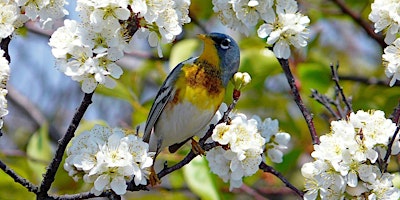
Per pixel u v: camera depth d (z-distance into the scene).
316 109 13.53
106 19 7.43
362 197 8.38
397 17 8.59
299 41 9.04
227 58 10.20
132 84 16.78
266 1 8.95
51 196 8.33
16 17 8.10
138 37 7.87
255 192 14.30
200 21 16.39
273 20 9.02
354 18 14.77
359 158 8.02
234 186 9.48
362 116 8.23
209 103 9.95
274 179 14.66
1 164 8.21
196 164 11.80
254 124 8.54
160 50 8.00
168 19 7.84
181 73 10.01
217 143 8.70
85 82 7.51
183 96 9.89
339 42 18.59
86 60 7.39
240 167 8.59
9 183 12.93
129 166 7.78
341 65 17.97
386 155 8.30
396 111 9.11
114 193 8.25
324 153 8.12
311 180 8.45
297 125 15.28
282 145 9.83
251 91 16.06
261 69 13.19
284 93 16.44
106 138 8.23
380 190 8.17
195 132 10.07
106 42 7.50
